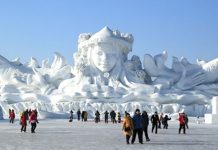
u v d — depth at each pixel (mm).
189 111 77938
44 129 36812
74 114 69500
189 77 87562
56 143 23094
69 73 90062
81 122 54031
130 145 22094
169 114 69062
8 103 82125
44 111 69438
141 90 80562
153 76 89000
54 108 76500
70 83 84688
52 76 89062
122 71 86000
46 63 94250
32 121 31859
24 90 88000
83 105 74875
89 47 87250
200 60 91812
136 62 90500
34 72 92500
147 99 79188
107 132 33000
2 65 93312
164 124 39656
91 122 54219
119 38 86438
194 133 32625
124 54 89875
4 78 91750
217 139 26484
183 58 91188
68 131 34094
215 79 89375
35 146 21328
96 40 85125
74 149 19875
